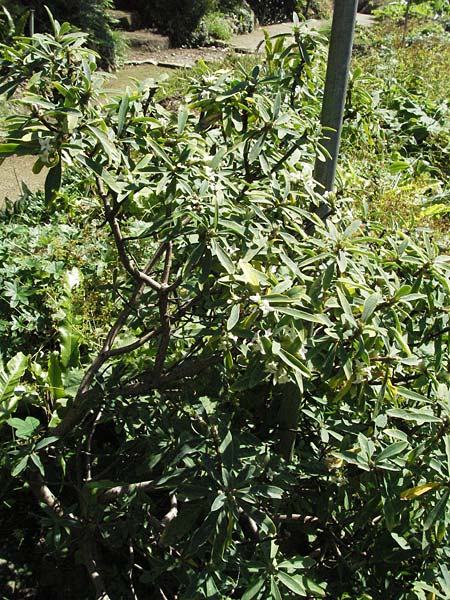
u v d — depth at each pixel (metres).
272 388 2.35
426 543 1.69
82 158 1.58
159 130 1.88
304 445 2.28
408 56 7.63
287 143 2.29
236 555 1.73
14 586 2.21
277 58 2.41
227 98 2.03
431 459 1.68
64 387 2.42
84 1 8.44
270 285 1.74
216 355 1.97
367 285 1.90
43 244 3.39
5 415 2.25
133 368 2.41
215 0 12.55
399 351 1.87
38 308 3.10
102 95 1.76
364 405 1.95
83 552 2.07
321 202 2.23
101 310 2.96
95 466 2.45
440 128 5.76
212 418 1.89
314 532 2.09
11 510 2.44
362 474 1.90
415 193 3.78
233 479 1.65
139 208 2.61
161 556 2.09
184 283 2.13
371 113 3.16
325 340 1.76
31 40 1.69
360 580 2.02
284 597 1.79
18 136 1.55
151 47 10.91
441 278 1.90
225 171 1.94
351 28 1.97
